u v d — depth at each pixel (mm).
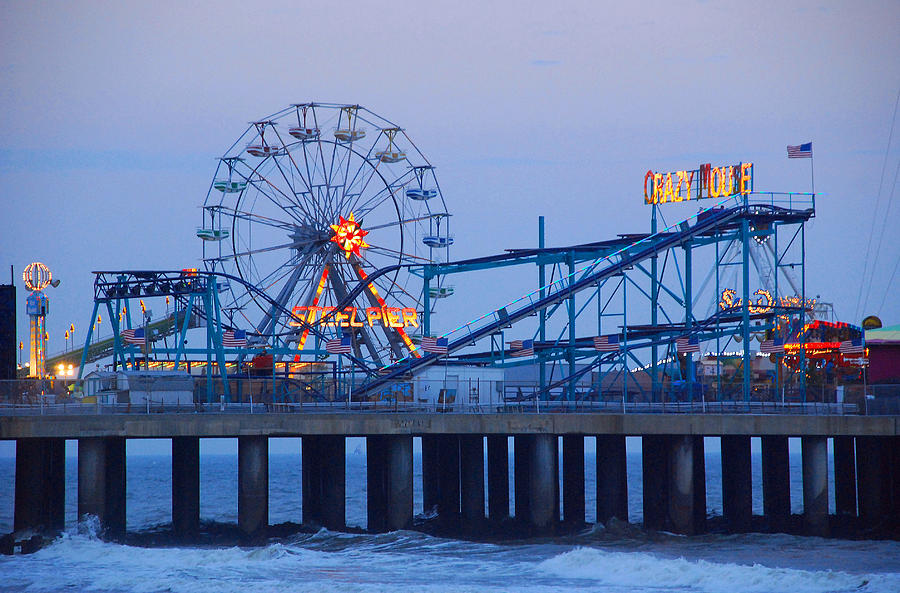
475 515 126375
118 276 145875
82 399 128750
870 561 101562
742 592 87562
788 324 164250
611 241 163250
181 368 153500
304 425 116062
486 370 155625
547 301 157625
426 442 153375
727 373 184750
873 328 169500
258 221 194500
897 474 133250
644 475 127062
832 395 130125
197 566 100188
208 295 147000
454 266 166125
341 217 195500
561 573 95438
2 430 111062
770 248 167125
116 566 100250
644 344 155625
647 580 91562
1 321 147250
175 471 125250
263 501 115688
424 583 91562
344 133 198500
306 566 99750
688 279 158875
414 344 194125
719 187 157125
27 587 91875
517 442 139625
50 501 122625
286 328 188750
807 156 157500
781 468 131875
